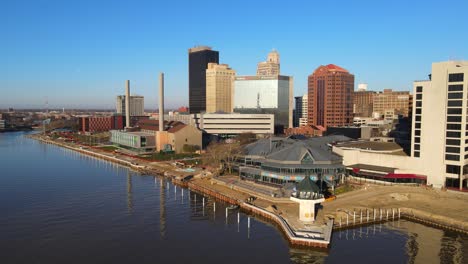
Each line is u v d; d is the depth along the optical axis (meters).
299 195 114.50
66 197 151.12
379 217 118.19
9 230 111.94
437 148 149.25
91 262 91.00
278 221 116.00
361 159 171.75
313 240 98.38
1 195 153.88
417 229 112.00
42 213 128.88
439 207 125.50
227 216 126.88
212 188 160.88
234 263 90.62
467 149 147.88
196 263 90.69
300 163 157.00
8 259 92.38
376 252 96.06
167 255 95.25
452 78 144.00
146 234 109.75
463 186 148.25
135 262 91.25
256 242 103.56
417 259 92.06
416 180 154.38
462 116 142.25
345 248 98.56
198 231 112.31
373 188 150.50
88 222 119.88
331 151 191.12
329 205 129.12
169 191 163.62
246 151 192.12
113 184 177.88
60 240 104.56
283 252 96.94
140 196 154.00
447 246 99.69
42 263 90.44
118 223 119.12
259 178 166.25
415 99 154.38
